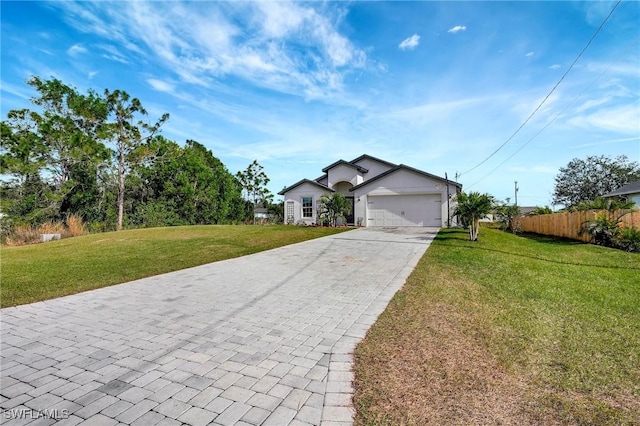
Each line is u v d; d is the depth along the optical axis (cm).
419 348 349
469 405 250
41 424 239
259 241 1307
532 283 619
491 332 387
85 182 2481
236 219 3609
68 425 238
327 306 517
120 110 2589
